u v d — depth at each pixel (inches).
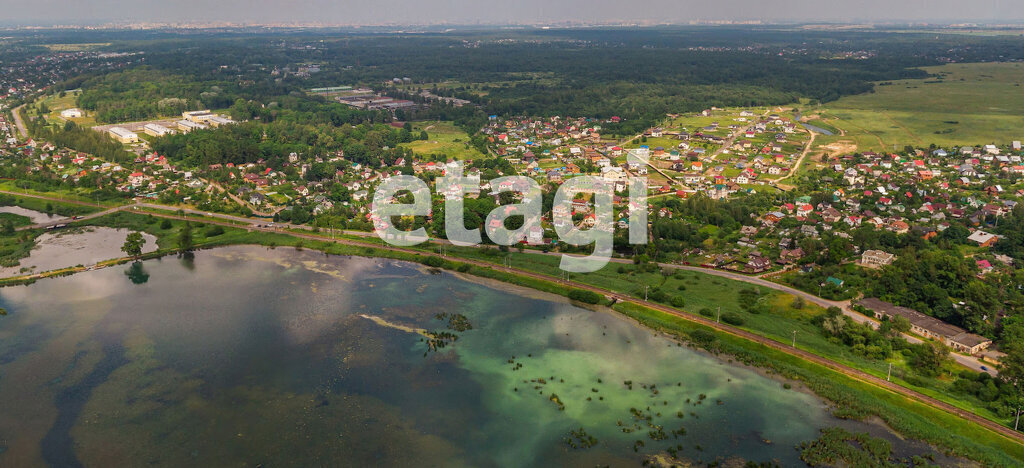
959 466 4658.0
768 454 4862.2
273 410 5477.4
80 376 5989.2
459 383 5920.3
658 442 5024.6
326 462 4822.8
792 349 6373.0
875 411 5310.0
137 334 6840.6
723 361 6254.9
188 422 5310.0
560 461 4817.9
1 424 5265.8
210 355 6402.6
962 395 5521.7
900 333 6668.3
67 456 4886.8
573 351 6520.7
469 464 4808.1
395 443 5044.3
